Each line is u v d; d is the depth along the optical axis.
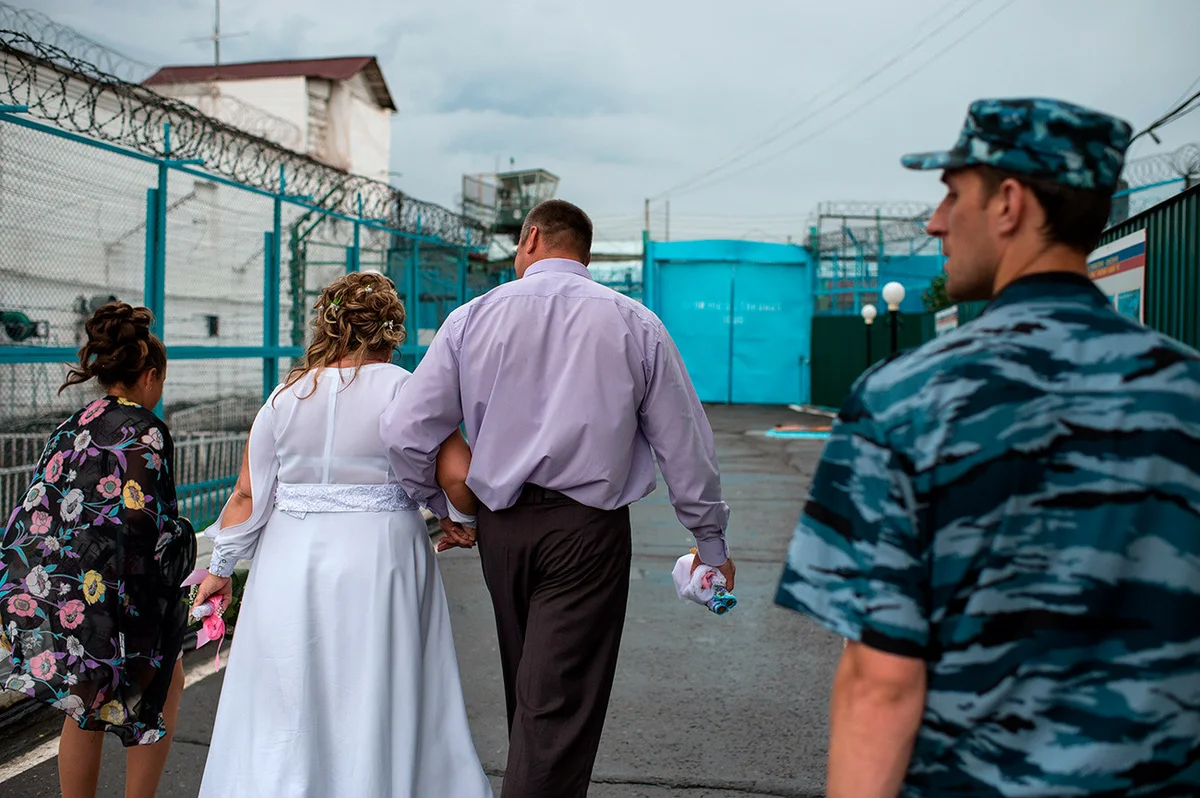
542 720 2.47
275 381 8.57
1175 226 7.64
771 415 23.64
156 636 2.71
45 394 6.45
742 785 3.37
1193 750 1.18
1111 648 1.18
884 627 1.20
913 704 1.21
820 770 3.50
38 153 6.50
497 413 2.54
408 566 2.67
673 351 2.66
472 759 2.77
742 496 10.62
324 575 2.58
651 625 5.43
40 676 2.60
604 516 2.56
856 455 1.26
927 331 23.45
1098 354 1.21
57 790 3.32
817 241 27.09
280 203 8.54
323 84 26.16
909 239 27.58
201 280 8.09
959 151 1.31
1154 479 1.18
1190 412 1.20
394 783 2.57
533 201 35.50
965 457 1.18
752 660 4.79
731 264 27.30
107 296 6.98
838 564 1.27
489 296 2.62
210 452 7.75
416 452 2.54
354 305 2.72
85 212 6.83
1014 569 1.18
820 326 26.72
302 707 2.51
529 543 2.55
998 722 1.19
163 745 2.95
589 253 2.79
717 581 2.85
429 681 2.75
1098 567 1.17
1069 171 1.24
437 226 12.20
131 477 2.69
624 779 3.41
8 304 6.25
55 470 2.72
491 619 5.57
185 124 6.95
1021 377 1.20
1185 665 1.17
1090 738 1.16
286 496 2.66
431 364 2.56
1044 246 1.28
